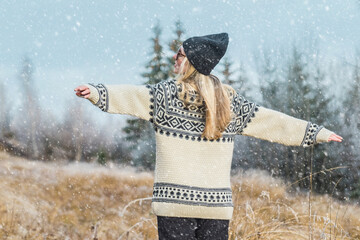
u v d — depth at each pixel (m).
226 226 2.68
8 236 5.26
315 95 21.73
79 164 23.98
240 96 2.86
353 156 18.33
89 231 6.05
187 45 2.66
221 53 2.72
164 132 2.57
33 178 11.77
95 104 2.45
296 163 18.86
